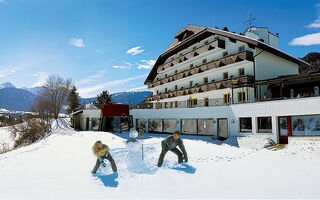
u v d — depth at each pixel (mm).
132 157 8867
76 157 9656
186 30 31750
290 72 24438
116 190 5227
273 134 14883
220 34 23906
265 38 26609
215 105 19562
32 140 33719
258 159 8742
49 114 44781
